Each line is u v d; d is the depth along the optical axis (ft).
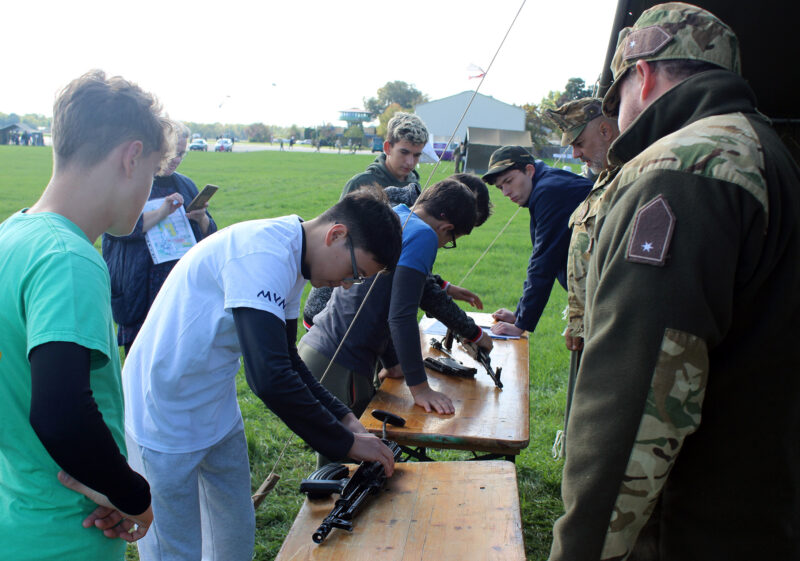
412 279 7.18
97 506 4.22
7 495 4.12
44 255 3.88
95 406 3.80
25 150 141.69
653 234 3.67
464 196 7.84
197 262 5.55
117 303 11.32
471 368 8.38
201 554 6.23
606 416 3.76
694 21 4.30
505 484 5.48
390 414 6.78
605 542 3.82
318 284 5.67
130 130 4.28
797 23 7.82
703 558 4.01
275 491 10.54
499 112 146.82
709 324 3.60
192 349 5.55
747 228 3.62
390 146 12.60
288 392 4.95
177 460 5.81
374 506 5.20
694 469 4.05
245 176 96.68
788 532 3.90
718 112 4.01
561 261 10.00
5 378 3.94
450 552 4.62
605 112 5.26
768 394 3.85
